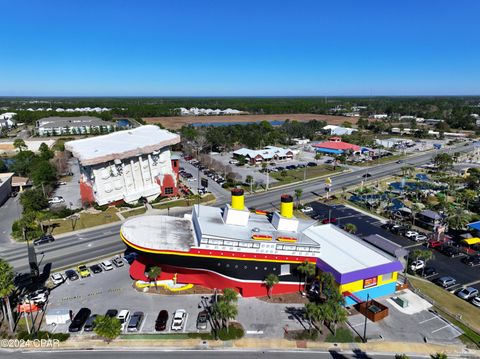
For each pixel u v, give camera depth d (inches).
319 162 6742.1
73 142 4392.2
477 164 6515.8
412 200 4456.2
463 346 1923.0
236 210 2561.5
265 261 2341.3
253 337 1977.1
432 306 2284.7
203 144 7386.8
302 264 2348.7
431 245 3134.8
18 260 2847.0
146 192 4323.3
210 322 2092.8
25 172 5413.4
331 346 1915.6
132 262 2807.6
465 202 4279.0
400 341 1958.7
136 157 4239.7
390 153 7406.5
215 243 2314.2
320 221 3752.5
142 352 1855.3
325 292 2241.6
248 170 6072.8
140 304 2263.8
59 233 3368.6
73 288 2438.5
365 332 2007.9
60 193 4660.4
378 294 2389.3
